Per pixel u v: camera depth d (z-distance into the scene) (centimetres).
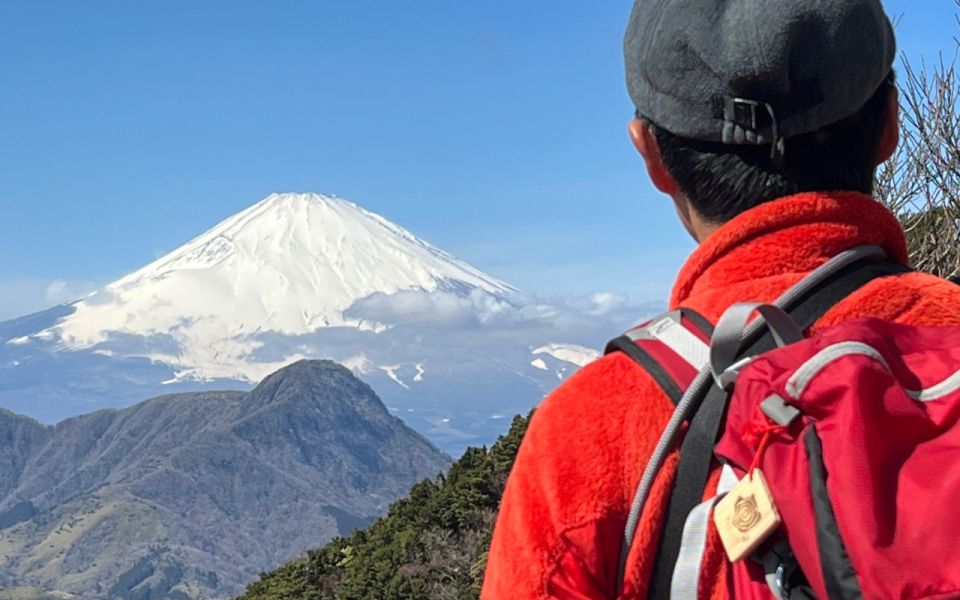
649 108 169
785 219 161
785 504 130
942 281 164
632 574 149
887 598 117
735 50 157
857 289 160
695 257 166
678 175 171
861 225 163
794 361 140
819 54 157
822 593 125
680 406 151
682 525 148
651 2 168
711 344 151
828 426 130
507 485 161
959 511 119
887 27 168
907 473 124
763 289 160
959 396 130
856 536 121
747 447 140
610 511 150
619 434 153
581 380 160
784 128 160
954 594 116
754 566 139
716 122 162
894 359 137
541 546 150
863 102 163
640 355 157
